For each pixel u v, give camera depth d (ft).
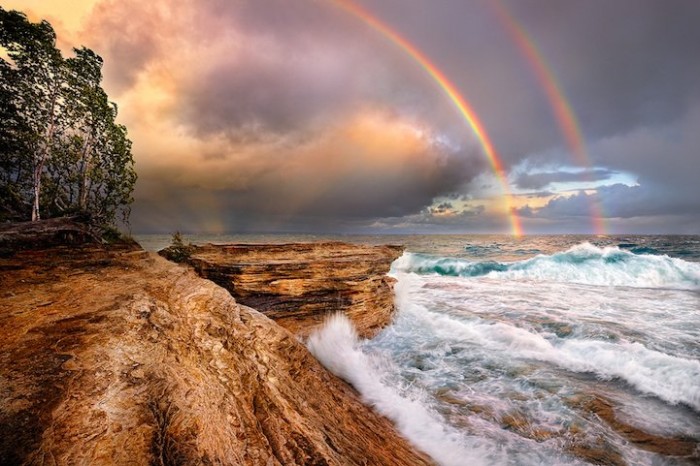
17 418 9.86
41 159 55.57
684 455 20.86
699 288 74.64
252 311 25.21
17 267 27.32
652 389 28.40
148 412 11.41
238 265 38.68
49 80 56.85
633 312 53.16
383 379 31.81
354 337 41.47
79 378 12.18
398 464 17.56
